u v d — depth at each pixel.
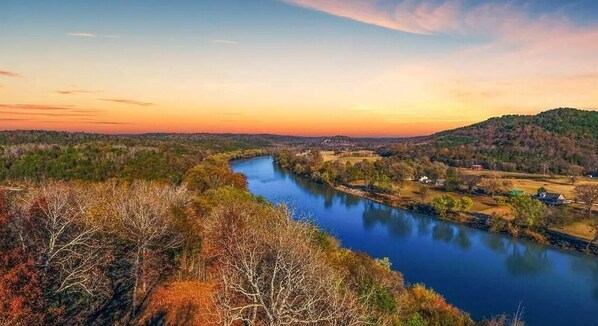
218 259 27.56
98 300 25.23
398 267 55.72
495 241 69.25
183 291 27.34
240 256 22.38
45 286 19.77
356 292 24.41
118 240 28.66
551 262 59.03
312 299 16.22
